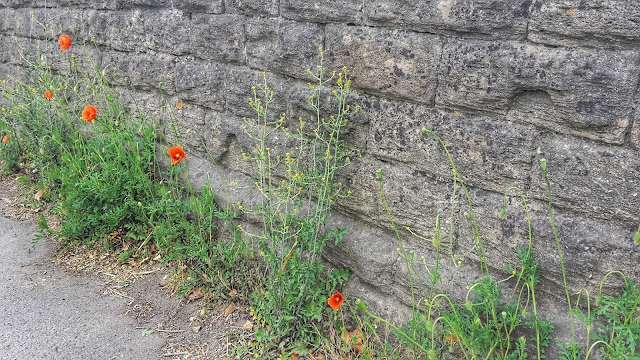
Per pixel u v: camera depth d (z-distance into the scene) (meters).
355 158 2.89
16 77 5.77
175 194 4.01
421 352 2.62
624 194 2.01
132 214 3.92
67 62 4.91
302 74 2.98
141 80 4.13
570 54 2.02
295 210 2.93
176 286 3.44
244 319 3.13
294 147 3.17
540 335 2.27
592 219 2.12
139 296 3.38
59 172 4.30
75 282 3.51
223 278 3.34
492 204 2.38
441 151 2.49
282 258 2.92
